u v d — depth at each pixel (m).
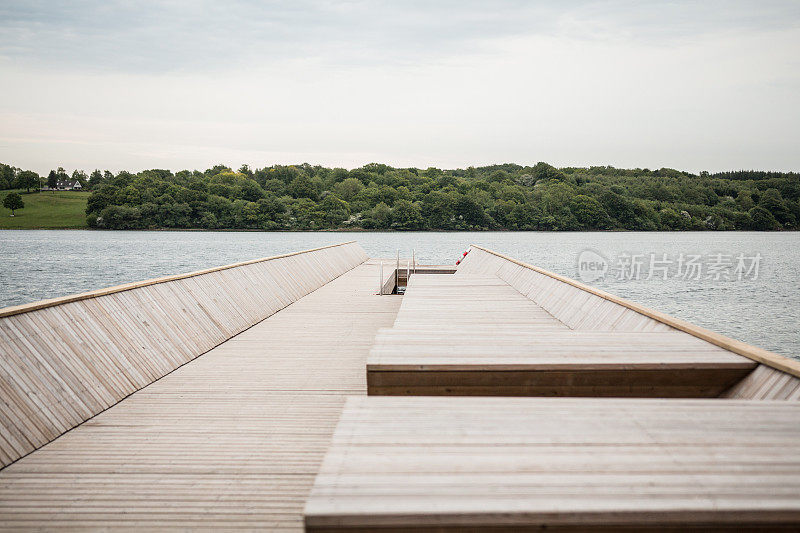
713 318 17.77
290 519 2.81
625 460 2.33
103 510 2.89
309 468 3.40
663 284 27.19
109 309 5.35
